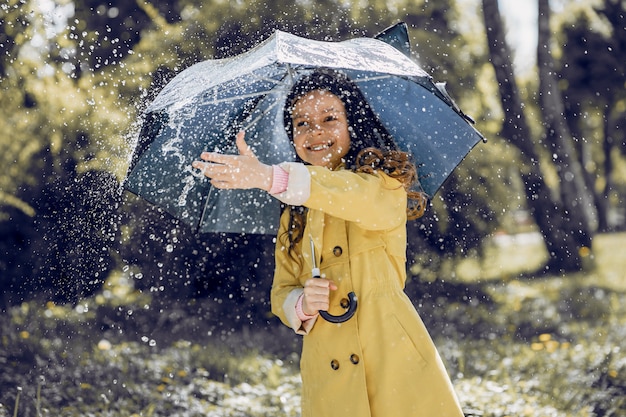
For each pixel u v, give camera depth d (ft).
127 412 27.07
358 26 47.91
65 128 39.50
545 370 32.42
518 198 70.18
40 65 40.19
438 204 53.88
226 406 28.07
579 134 127.44
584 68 94.48
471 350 37.45
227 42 38.65
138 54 38.83
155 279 44.06
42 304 43.24
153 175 15.51
